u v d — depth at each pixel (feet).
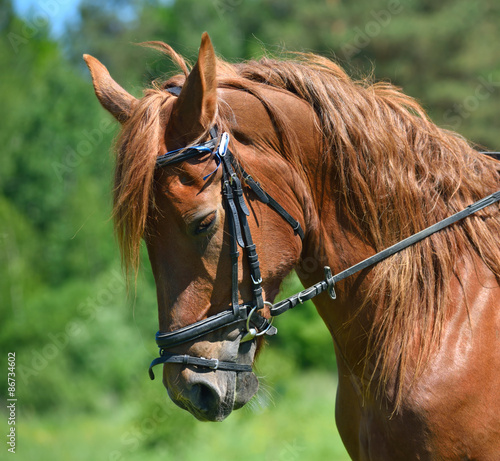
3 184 92.94
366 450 11.27
